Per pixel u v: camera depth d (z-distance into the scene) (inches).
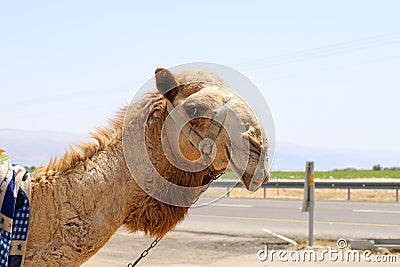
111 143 151.3
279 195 1002.7
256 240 502.3
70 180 145.0
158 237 155.5
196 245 481.1
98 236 144.9
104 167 147.6
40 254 140.1
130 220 151.4
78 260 143.2
